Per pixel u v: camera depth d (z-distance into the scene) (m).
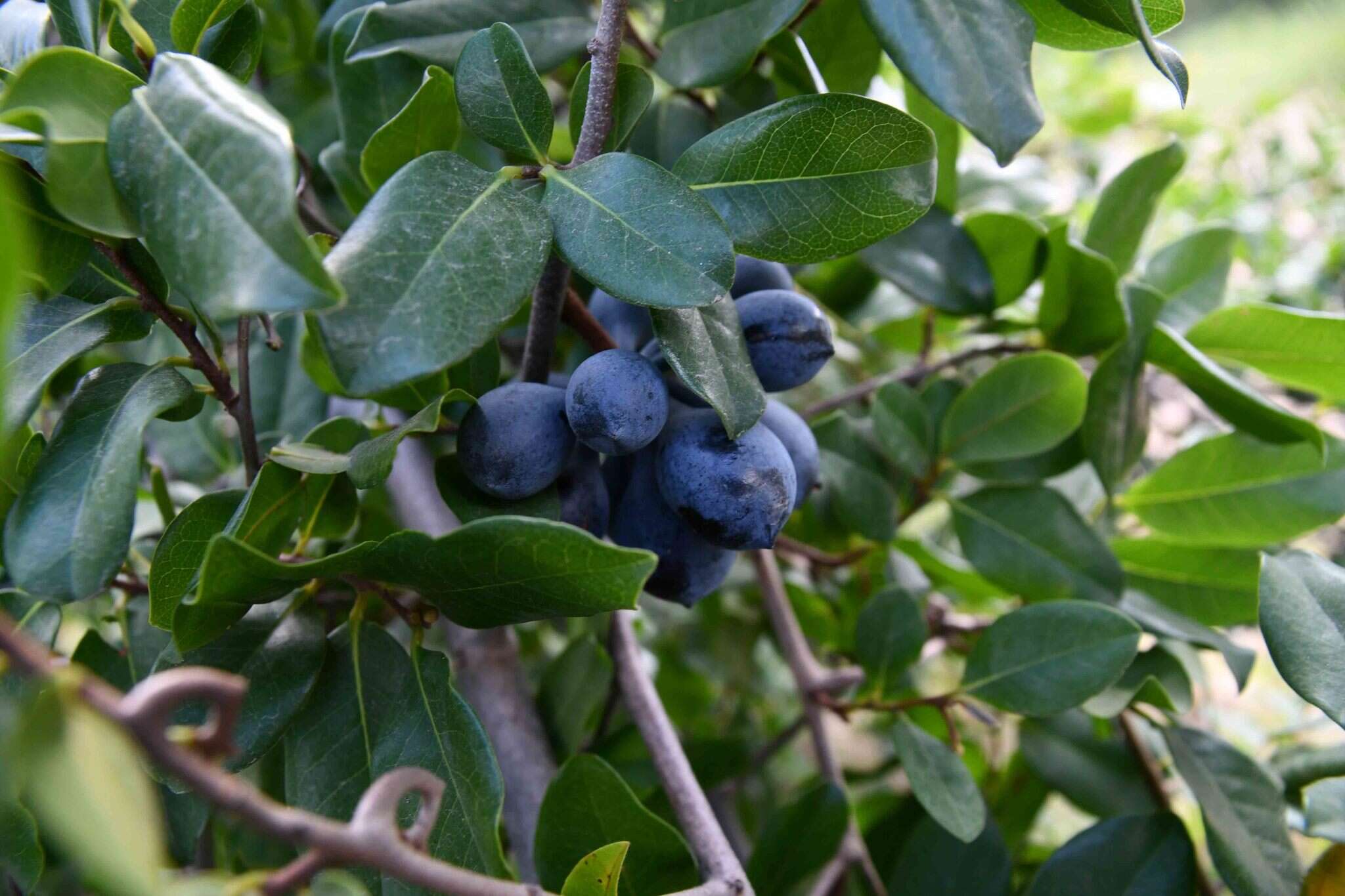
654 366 0.26
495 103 0.25
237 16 0.27
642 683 0.32
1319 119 0.75
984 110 0.25
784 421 0.28
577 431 0.25
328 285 0.21
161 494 0.31
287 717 0.26
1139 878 0.31
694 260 0.24
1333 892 0.30
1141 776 0.35
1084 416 0.33
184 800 0.28
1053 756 0.35
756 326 0.27
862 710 0.34
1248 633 0.57
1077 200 0.56
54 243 0.24
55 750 0.19
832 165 0.26
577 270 0.24
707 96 0.34
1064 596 0.34
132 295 0.26
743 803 0.43
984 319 0.37
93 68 0.23
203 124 0.22
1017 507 0.35
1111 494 0.33
